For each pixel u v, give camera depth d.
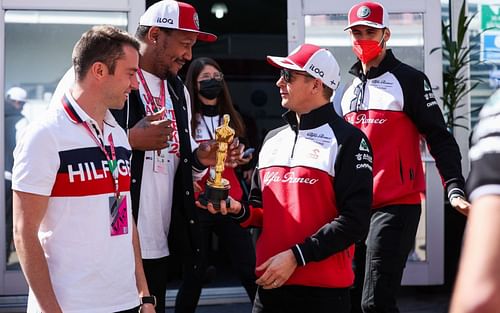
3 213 5.67
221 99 5.04
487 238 1.38
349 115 4.45
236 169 5.08
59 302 2.64
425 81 4.30
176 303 4.57
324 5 5.97
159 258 3.51
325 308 3.09
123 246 2.77
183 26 3.43
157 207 3.48
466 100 6.47
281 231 3.11
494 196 1.41
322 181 3.06
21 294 5.68
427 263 5.96
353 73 4.50
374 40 4.34
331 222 3.03
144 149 3.29
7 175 5.74
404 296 6.16
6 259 5.68
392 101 4.30
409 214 4.23
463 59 6.20
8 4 5.73
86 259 2.67
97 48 2.68
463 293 1.37
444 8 6.54
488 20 6.46
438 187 5.93
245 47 9.88
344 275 3.13
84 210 2.67
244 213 3.27
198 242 3.60
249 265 4.68
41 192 2.59
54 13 5.81
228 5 9.55
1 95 5.71
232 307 5.96
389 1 5.99
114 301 2.72
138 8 5.82
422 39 6.00
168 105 3.57
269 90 9.87
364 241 4.39
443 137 4.24
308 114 3.13
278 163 3.17
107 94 2.71
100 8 5.79
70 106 2.68
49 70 5.83
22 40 5.79
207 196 3.26
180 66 3.53
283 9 9.64
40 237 2.68
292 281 3.09
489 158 1.46
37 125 2.63
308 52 3.12
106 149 2.75
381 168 4.26
